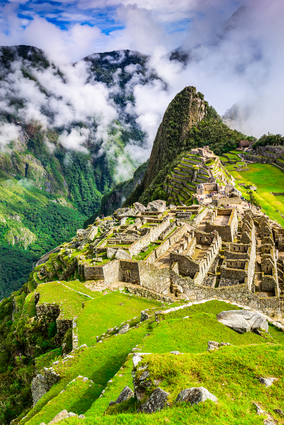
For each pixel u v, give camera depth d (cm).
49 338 3478
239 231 7362
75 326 3003
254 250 6053
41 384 2312
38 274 6838
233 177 18888
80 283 4150
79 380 1964
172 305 3089
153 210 8712
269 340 2248
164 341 2167
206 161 17638
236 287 4216
